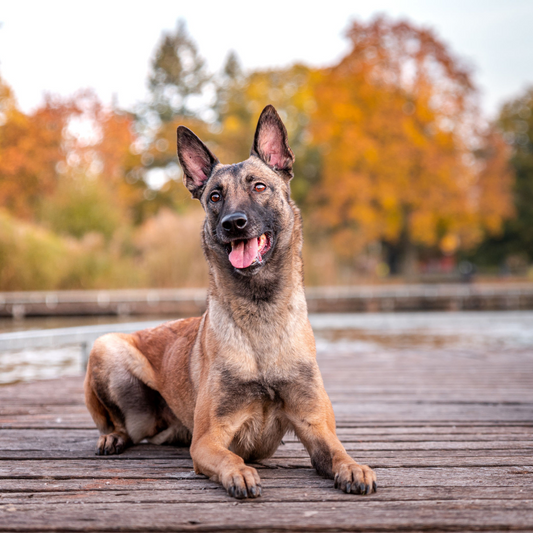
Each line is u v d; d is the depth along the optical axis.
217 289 3.07
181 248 20.98
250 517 2.27
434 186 28.53
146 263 21.03
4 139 29.02
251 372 2.91
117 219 24.27
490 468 3.03
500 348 10.01
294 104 35.53
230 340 2.96
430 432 3.96
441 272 46.28
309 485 2.73
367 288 24.30
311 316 18.94
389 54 28.44
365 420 4.38
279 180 3.35
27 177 29.27
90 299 18.72
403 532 2.15
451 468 3.03
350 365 7.78
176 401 3.43
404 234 31.94
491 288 24.23
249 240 2.99
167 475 2.91
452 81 28.70
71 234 23.20
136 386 3.59
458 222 30.16
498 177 31.27
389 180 28.16
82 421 4.32
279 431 3.12
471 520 2.21
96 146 32.78
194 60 50.34
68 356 9.65
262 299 2.96
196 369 3.25
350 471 2.61
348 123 28.52
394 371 7.20
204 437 2.89
